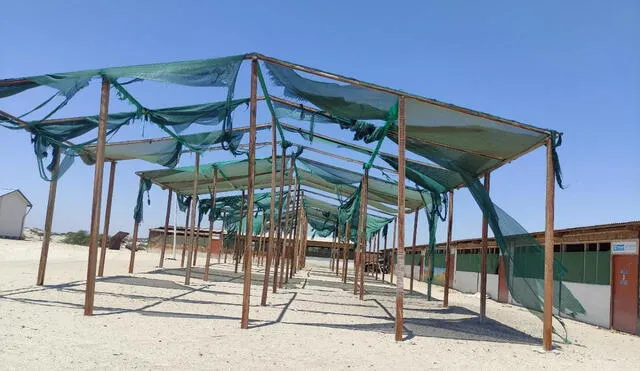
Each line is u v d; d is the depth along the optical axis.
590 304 15.13
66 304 9.52
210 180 19.73
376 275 32.75
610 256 14.33
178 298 12.02
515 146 9.98
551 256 9.09
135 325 7.97
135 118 10.61
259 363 6.21
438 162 11.48
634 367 8.09
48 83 8.89
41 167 11.22
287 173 20.00
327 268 47.28
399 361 7.01
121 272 18.23
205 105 10.25
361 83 8.56
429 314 13.49
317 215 37.72
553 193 9.20
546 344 8.94
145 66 8.69
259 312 10.80
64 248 34.62
